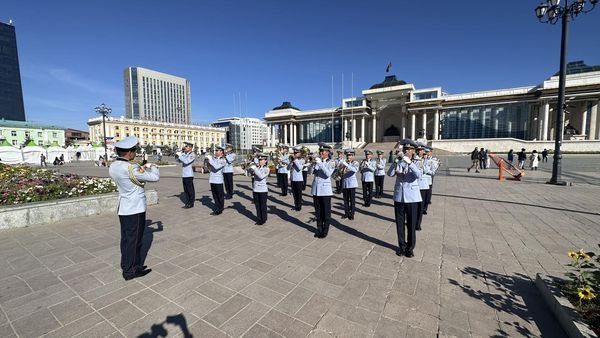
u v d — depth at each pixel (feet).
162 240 17.08
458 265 13.34
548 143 116.06
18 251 15.23
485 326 8.85
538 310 9.70
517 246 15.80
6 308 9.85
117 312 9.63
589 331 7.68
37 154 124.16
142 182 12.44
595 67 129.90
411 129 169.68
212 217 22.97
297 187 25.27
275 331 8.60
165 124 253.65
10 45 259.39
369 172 27.20
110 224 20.57
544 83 129.18
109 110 111.04
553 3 36.17
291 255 14.64
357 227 19.95
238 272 12.63
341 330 8.63
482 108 153.48
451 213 23.77
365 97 184.14
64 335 8.46
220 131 303.89
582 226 19.53
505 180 47.39
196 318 9.26
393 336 8.35
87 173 68.33
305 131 220.23
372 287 11.25
